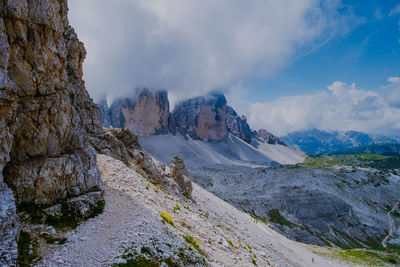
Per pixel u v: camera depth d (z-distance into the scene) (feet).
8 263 43.11
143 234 64.23
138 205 82.74
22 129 63.31
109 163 106.93
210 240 93.61
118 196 84.07
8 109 52.70
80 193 71.72
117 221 68.08
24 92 63.46
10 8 58.70
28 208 60.13
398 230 571.69
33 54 64.39
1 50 52.34
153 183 131.75
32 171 63.16
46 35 67.26
